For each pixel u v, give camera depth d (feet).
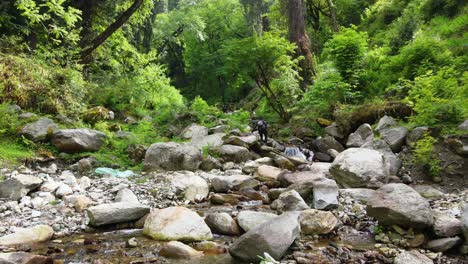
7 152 26.53
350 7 89.76
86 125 35.70
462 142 23.85
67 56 42.42
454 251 14.01
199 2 143.54
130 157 31.14
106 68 63.05
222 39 135.13
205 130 40.19
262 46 47.14
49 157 27.84
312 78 52.95
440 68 32.96
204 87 135.33
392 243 15.03
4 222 17.47
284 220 14.57
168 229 16.19
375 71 44.91
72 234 17.08
